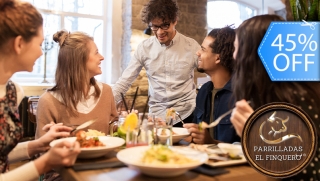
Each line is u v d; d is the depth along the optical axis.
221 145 1.29
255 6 6.16
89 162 1.25
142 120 1.58
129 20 4.54
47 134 1.45
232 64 1.82
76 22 4.71
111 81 4.84
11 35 1.18
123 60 4.77
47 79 4.50
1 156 1.26
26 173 1.08
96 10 4.86
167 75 2.86
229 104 1.44
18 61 1.24
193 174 1.09
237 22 6.06
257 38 1.13
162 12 2.58
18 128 1.30
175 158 1.07
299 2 1.73
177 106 2.85
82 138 1.38
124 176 1.05
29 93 4.07
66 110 1.80
